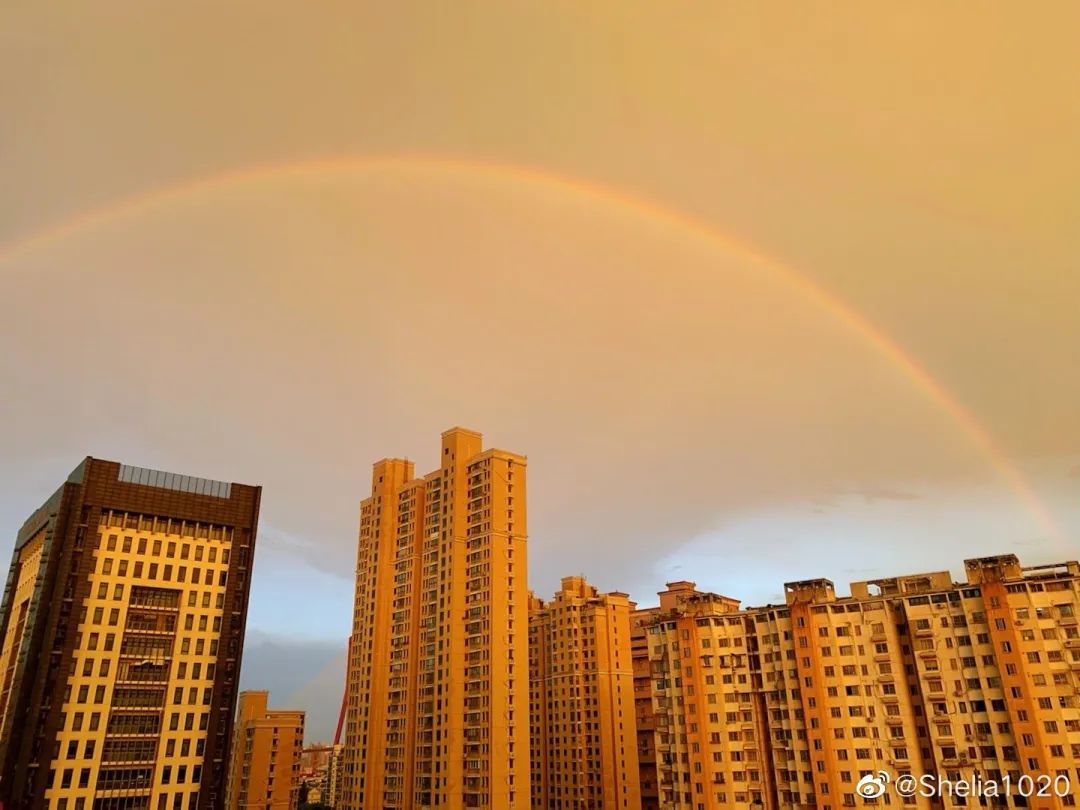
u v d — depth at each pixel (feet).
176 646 365.81
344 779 521.24
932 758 335.26
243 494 408.26
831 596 388.78
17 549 446.60
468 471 525.34
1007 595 332.39
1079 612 317.42
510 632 473.67
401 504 563.48
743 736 389.39
